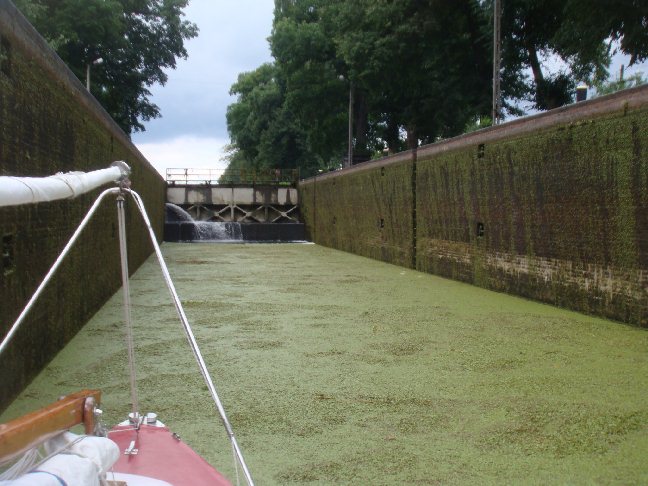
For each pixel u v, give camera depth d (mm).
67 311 7887
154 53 31781
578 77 21562
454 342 8062
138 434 3385
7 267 5480
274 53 34125
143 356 7309
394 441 4820
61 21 25125
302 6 35125
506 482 4125
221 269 17438
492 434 4941
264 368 6852
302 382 6336
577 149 9984
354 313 10234
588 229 9789
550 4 20250
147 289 13000
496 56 17875
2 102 5305
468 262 14086
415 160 17234
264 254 23312
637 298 8781
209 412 5445
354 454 4578
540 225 11156
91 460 2424
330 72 32500
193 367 6848
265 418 5309
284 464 4418
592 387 6094
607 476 4199
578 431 4977
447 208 15117
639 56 17297
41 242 6590
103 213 10797
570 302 10344
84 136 9359
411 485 4086
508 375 6543
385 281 14664
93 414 2777
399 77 26047
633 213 8758
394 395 5910
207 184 33562
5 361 5375
